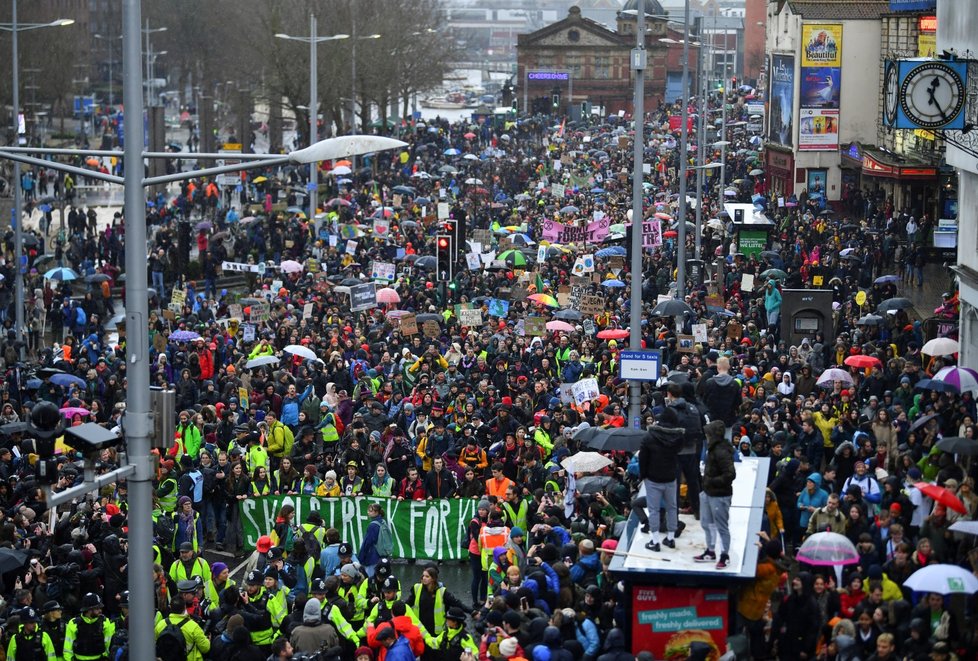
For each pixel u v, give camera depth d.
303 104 121.50
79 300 61.16
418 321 49.97
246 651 23.17
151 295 57.84
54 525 31.02
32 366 48.59
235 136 157.88
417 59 150.50
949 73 38.25
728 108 166.38
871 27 101.62
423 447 35.34
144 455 21.08
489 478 34.44
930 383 35.56
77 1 189.00
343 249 74.75
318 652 23.09
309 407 39.66
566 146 142.38
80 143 146.38
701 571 21.45
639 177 35.75
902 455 31.08
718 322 50.50
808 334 48.72
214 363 47.00
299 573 27.62
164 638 23.69
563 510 29.98
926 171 78.12
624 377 34.34
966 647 22.36
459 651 24.23
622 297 56.00
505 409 35.78
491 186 109.56
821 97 101.94
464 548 33.59
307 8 119.75
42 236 85.75
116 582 27.31
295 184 106.62
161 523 30.42
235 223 83.38
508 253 64.00
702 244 70.31
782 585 23.64
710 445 21.75
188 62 182.00
